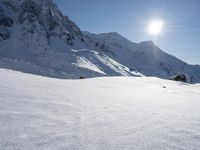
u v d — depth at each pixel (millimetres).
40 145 3381
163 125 4895
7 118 4445
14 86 8648
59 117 5027
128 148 3496
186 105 8203
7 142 3365
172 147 3605
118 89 14750
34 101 6340
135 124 4883
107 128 4477
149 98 10109
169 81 24922
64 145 3459
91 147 3461
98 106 6770
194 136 4180
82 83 16828
